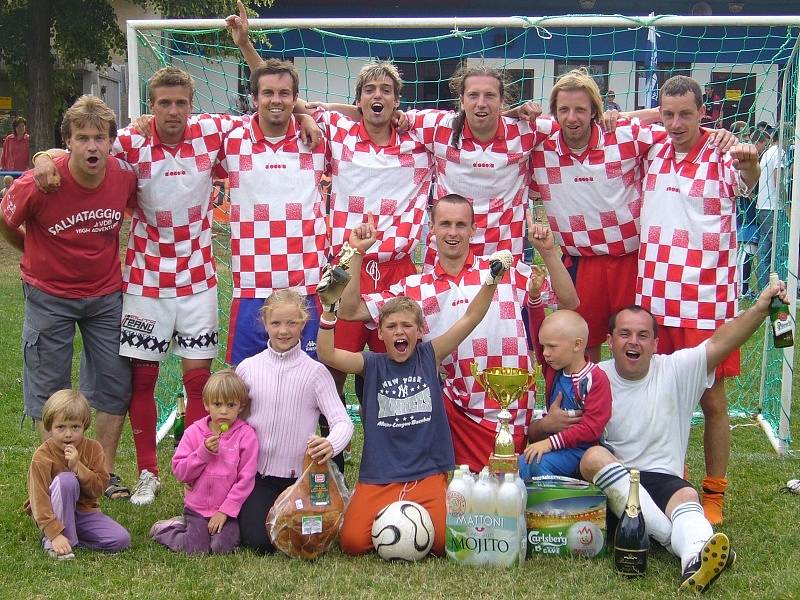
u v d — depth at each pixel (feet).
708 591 10.52
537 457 12.46
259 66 14.32
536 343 13.98
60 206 13.26
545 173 14.62
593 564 11.41
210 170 14.23
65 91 57.41
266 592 10.41
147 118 14.08
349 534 11.76
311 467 11.60
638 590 10.57
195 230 14.28
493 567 11.25
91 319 14.10
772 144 22.43
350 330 14.26
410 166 14.57
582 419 12.44
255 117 14.35
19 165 49.14
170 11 47.37
